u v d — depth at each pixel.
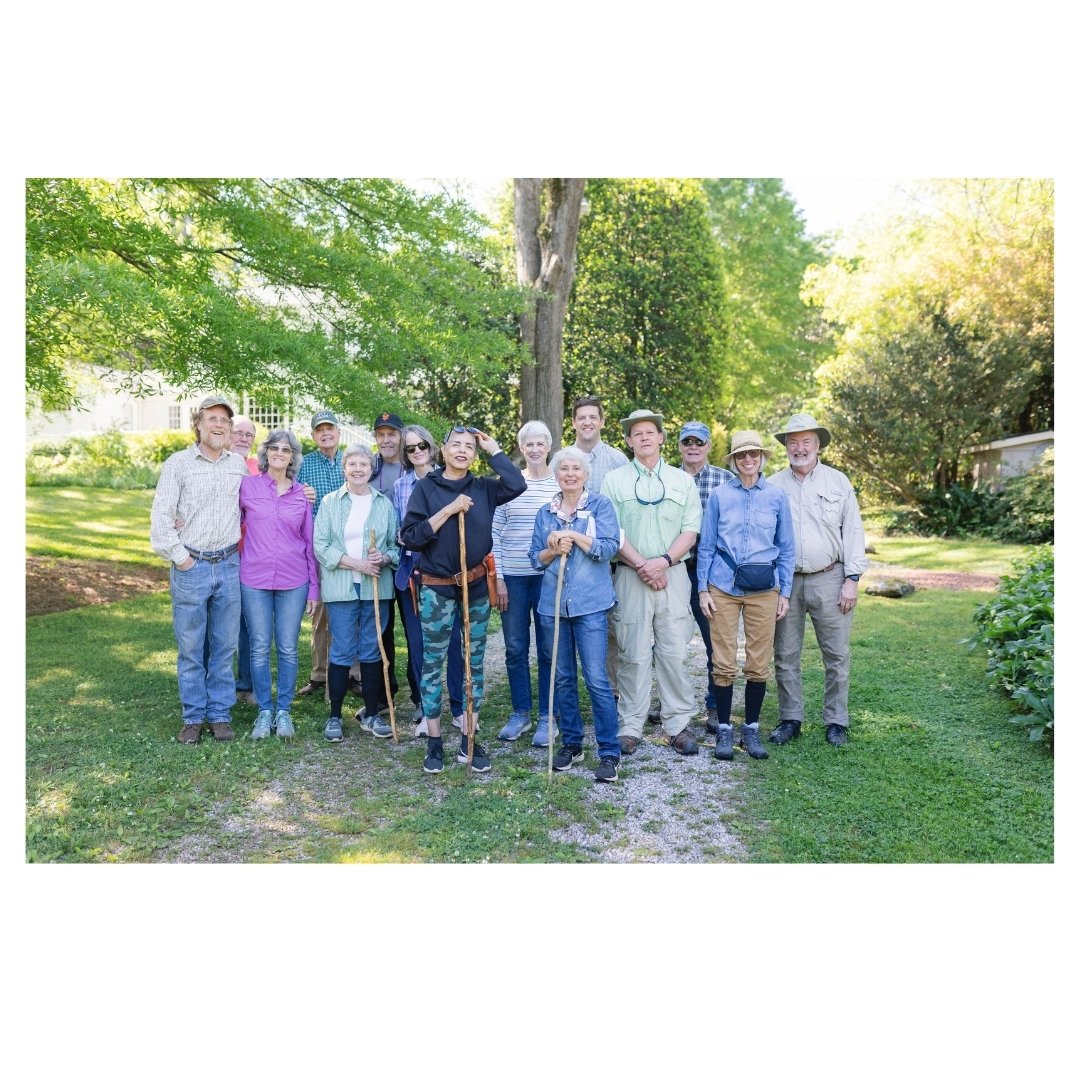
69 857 3.51
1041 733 4.42
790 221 25.48
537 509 4.69
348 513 4.81
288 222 7.36
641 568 4.49
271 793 4.11
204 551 4.64
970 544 13.36
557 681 4.40
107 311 5.29
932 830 3.73
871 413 15.80
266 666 4.84
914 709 5.23
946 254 17.31
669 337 14.21
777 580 4.54
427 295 8.18
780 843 3.65
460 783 4.23
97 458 17.19
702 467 5.07
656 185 14.27
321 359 6.55
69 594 8.46
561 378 11.78
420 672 4.99
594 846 3.64
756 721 4.57
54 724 4.93
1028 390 15.33
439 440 7.28
